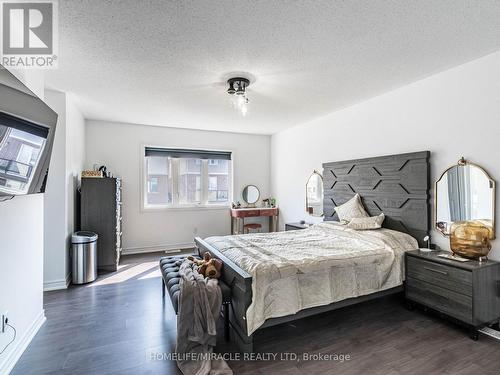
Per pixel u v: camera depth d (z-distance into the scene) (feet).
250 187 19.63
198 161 18.45
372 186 11.55
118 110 13.46
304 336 7.48
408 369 6.07
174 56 7.88
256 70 8.85
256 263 7.20
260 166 19.98
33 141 5.89
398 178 10.45
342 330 7.78
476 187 8.20
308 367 6.15
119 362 6.32
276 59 8.10
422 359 6.42
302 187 16.52
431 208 9.53
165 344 7.07
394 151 10.78
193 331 6.35
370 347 6.93
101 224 12.90
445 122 9.03
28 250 7.14
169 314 8.71
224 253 8.66
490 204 7.87
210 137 18.42
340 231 10.80
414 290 8.69
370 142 11.84
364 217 11.18
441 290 7.86
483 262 7.59
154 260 14.89
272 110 13.51
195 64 8.40
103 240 12.92
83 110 13.44
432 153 9.45
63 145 10.89
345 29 6.56
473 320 7.09
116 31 6.57
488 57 7.95
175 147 17.46
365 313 8.85
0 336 5.74
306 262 7.46
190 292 6.56
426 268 8.28
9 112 4.87
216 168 18.95
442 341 7.18
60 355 6.57
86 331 7.68
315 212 15.34
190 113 14.02
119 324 8.07
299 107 13.01
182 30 6.57
